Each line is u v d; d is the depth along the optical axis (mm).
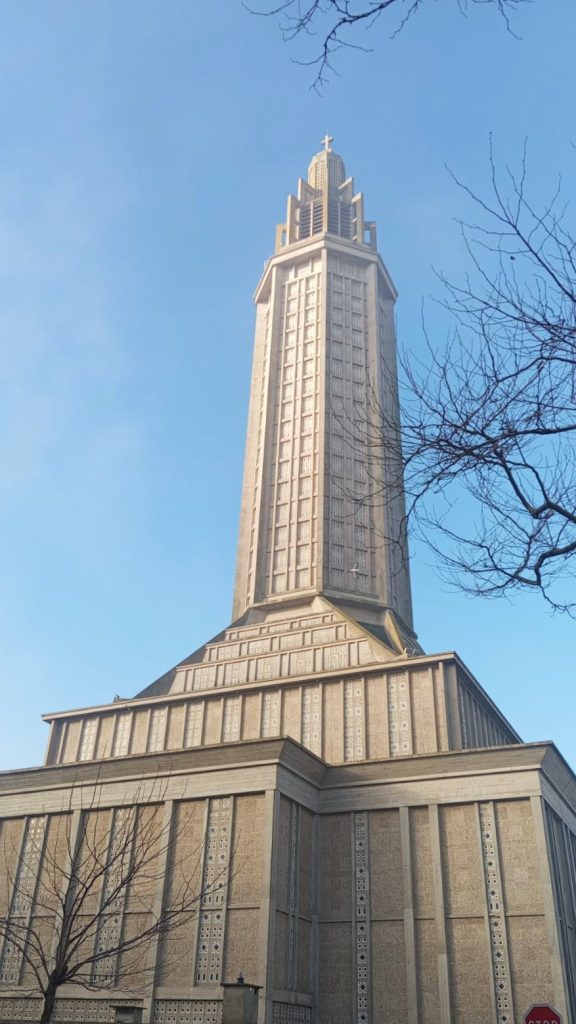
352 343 60812
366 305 63125
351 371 59406
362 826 34125
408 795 33656
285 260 65438
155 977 30062
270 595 51625
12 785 38062
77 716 46094
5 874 35844
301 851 33188
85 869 33781
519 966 28906
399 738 38062
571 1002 28719
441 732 37312
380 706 39344
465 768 33188
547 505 9688
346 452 55438
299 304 63281
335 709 40219
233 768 33156
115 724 45125
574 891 33281
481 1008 28812
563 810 35188
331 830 34594
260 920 29438
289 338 61844
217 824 32469
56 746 45750
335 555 51594
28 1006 32000
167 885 31922
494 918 30078
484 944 29781
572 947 30891
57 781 37062
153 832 33531
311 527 52969
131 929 31641
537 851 30484
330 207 70875
